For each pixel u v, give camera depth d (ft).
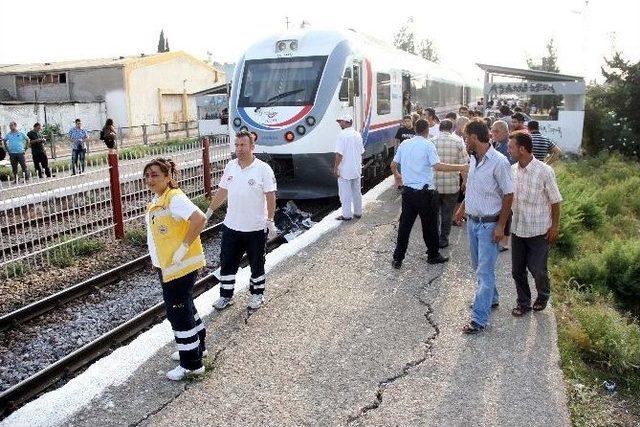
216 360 16.44
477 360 16.31
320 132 36.01
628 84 77.56
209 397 14.60
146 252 31.83
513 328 18.38
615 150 73.31
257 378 15.49
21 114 93.35
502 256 25.68
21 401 16.83
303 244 27.48
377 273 23.52
